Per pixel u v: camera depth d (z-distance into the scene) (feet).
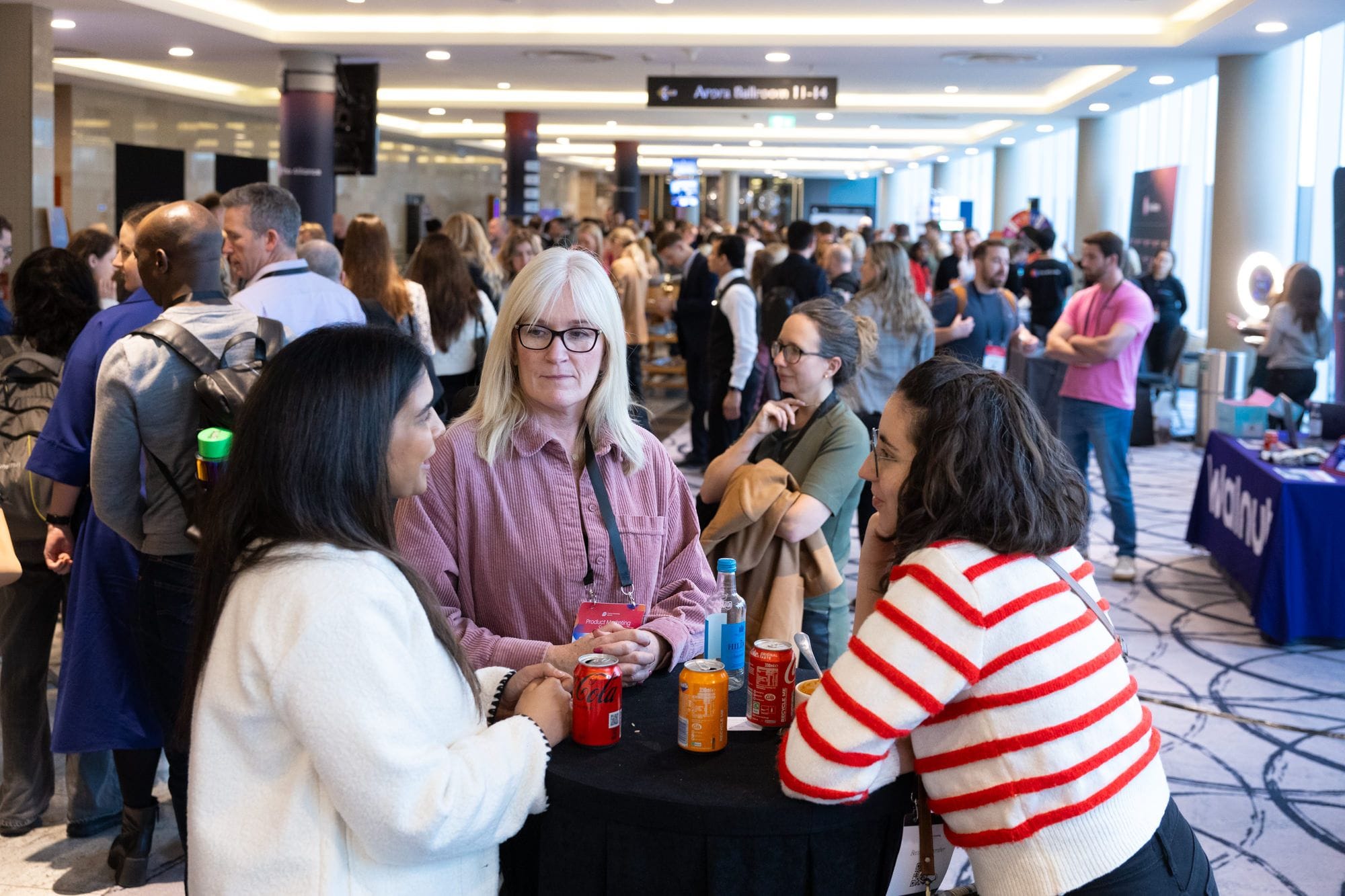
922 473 5.38
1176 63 36.29
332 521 4.64
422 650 4.81
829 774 5.11
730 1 31.68
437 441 7.05
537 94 54.49
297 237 11.64
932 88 47.93
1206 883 5.48
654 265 43.06
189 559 8.74
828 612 9.45
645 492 7.29
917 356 17.40
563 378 6.77
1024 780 5.00
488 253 21.50
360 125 38.47
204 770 4.53
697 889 5.38
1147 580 19.26
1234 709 13.65
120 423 8.42
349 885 4.55
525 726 5.23
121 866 9.55
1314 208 36.83
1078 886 4.97
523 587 6.93
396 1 32.73
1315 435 18.49
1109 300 18.75
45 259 11.00
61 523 9.57
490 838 4.91
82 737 9.23
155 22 32.86
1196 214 48.14
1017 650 5.06
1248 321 33.14
